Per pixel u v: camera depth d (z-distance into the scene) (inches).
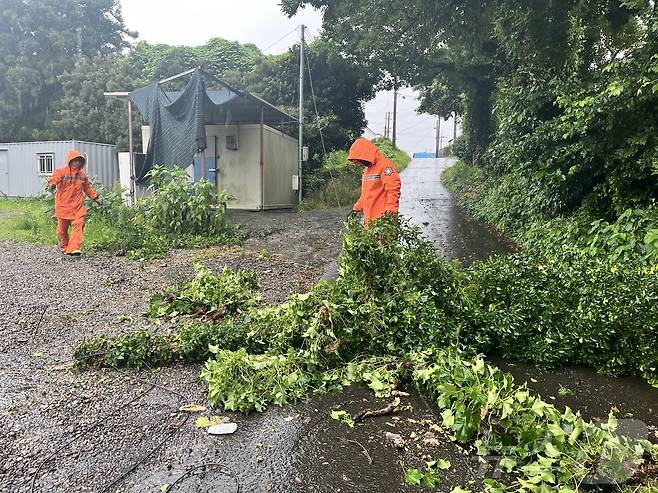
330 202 732.0
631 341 164.1
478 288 195.8
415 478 109.0
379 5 458.6
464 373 135.1
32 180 779.4
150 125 490.0
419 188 1008.9
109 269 312.3
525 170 386.9
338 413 136.8
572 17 353.1
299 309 172.7
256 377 145.6
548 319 175.8
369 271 191.5
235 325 187.2
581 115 300.8
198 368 167.0
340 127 919.7
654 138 284.4
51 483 106.1
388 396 148.7
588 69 370.3
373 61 747.4
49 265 322.7
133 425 130.4
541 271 203.8
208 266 321.7
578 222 321.1
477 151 864.3
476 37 424.8
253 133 642.2
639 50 290.7
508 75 565.0
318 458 117.3
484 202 595.8
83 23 1219.2
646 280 181.9
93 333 197.9
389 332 173.0
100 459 115.1
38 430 127.2
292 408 142.1
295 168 769.6
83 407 139.6
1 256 349.4
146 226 407.2
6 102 1130.7
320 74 916.0
